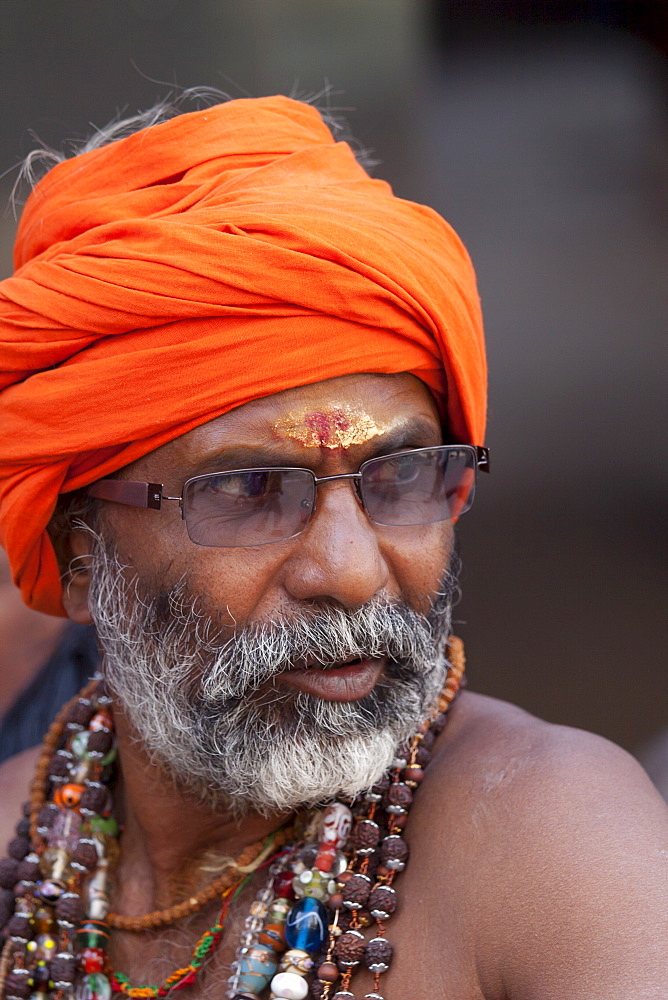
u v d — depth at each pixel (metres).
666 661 11.60
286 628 4.20
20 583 5.04
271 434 4.18
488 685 11.97
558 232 11.38
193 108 5.65
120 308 4.19
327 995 4.09
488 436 11.77
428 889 4.05
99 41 11.03
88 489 4.65
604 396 11.63
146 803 4.79
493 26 10.95
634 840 3.68
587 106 11.03
